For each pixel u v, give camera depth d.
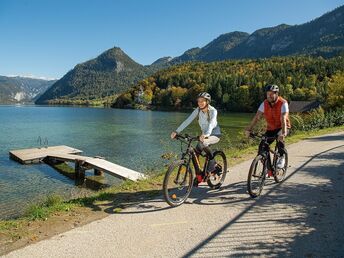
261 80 137.62
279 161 7.34
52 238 4.68
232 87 127.81
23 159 22.45
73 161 19.55
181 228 5.03
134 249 4.35
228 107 116.88
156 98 156.75
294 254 4.17
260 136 6.79
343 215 5.49
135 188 7.34
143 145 30.30
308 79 134.88
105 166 17.66
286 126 6.68
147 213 5.67
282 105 6.64
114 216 5.53
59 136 39.62
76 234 4.81
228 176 8.40
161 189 7.18
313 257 4.09
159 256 4.17
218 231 4.91
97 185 16.59
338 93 43.47
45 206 6.61
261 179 6.70
